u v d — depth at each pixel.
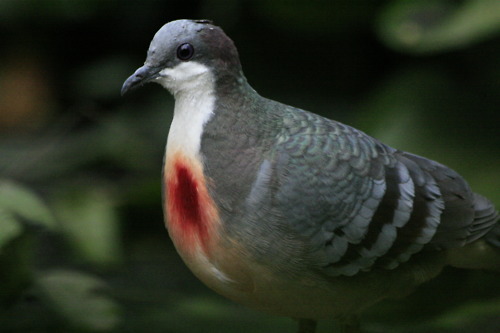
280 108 7.62
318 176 7.25
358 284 7.59
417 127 12.46
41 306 9.61
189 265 7.63
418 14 12.44
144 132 14.58
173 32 7.47
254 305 7.74
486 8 11.98
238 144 7.25
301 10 13.98
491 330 9.02
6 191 9.39
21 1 15.31
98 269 11.38
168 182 7.52
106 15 15.89
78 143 14.54
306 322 8.19
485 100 12.72
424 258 7.88
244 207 7.12
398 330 9.19
